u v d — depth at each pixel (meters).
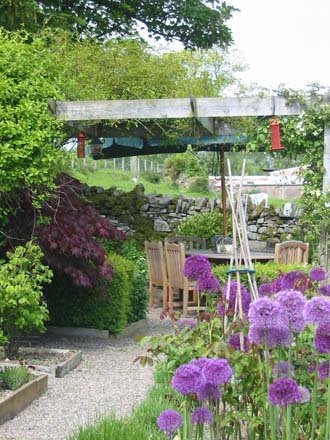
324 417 2.93
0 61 6.43
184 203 12.32
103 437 3.49
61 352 6.38
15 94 6.42
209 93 8.80
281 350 3.01
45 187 6.70
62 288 7.66
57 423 4.46
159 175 22.64
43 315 5.89
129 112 7.41
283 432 2.83
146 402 4.41
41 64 6.77
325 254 7.30
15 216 6.80
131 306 8.29
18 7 9.88
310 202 7.33
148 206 12.36
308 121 7.21
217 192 17.14
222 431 3.11
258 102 7.26
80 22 11.55
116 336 7.70
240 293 3.67
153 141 9.23
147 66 8.47
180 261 8.88
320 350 2.56
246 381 3.12
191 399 3.04
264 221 11.95
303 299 2.64
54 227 6.70
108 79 8.34
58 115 7.38
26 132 6.27
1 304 5.56
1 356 6.14
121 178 22.39
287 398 2.48
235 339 3.41
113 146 10.77
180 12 13.84
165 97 8.57
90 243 6.83
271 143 7.39
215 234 11.69
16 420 4.51
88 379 5.71
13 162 6.22
